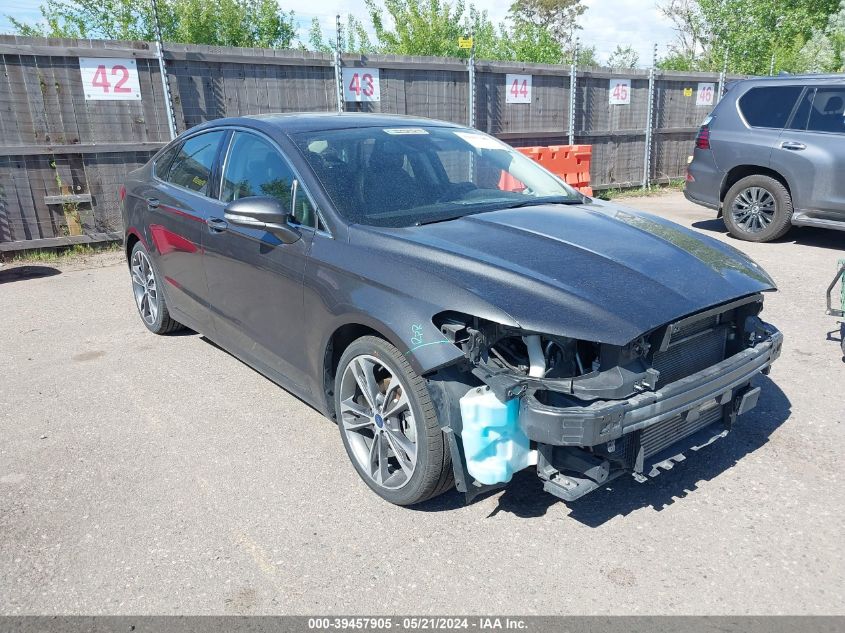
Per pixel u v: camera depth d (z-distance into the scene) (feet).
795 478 10.90
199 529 9.87
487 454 8.75
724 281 9.96
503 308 8.63
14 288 23.72
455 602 8.34
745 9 74.13
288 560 9.16
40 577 8.92
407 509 10.29
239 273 13.01
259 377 15.53
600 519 9.96
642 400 8.59
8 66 25.58
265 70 30.66
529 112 39.88
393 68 33.83
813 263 24.53
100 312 20.81
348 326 10.52
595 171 44.24
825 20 94.99
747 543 9.34
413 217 11.32
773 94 27.48
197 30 68.59
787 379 14.71
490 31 75.77
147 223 16.71
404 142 13.26
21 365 16.49
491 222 11.22
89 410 13.92
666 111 47.09
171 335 18.62
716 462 11.44
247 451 12.14
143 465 11.70
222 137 14.62
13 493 10.88
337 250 10.67
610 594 8.41
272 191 12.43
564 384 8.47
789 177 26.71
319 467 11.56
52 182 27.25
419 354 8.95
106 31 68.74
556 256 9.90
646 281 9.44
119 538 9.70
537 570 8.87
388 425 10.11
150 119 28.63
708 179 29.58
